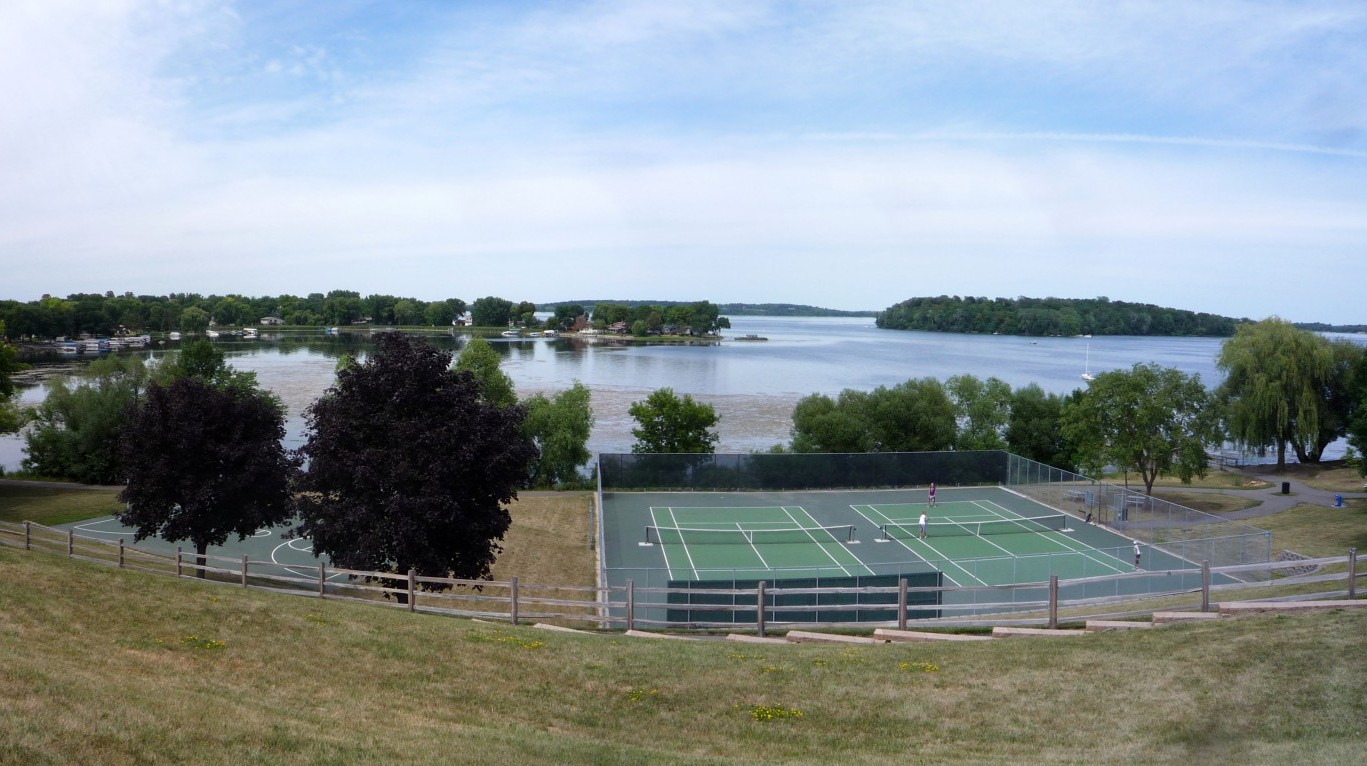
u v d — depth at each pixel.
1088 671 13.42
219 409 29.80
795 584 27.62
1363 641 13.05
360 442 24.52
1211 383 138.00
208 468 29.55
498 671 14.15
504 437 25.11
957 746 11.21
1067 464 70.25
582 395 67.25
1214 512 50.00
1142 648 14.19
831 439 67.31
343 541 24.41
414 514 23.03
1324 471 63.41
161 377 64.44
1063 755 10.66
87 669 11.66
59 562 18.39
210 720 10.16
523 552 39.00
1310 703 11.27
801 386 124.69
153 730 9.43
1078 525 45.81
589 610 29.45
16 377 107.44
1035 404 71.50
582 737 11.71
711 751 11.38
